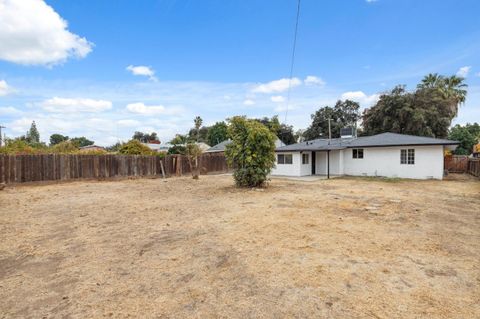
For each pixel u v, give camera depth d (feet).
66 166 52.08
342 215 23.44
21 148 63.82
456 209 25.77
